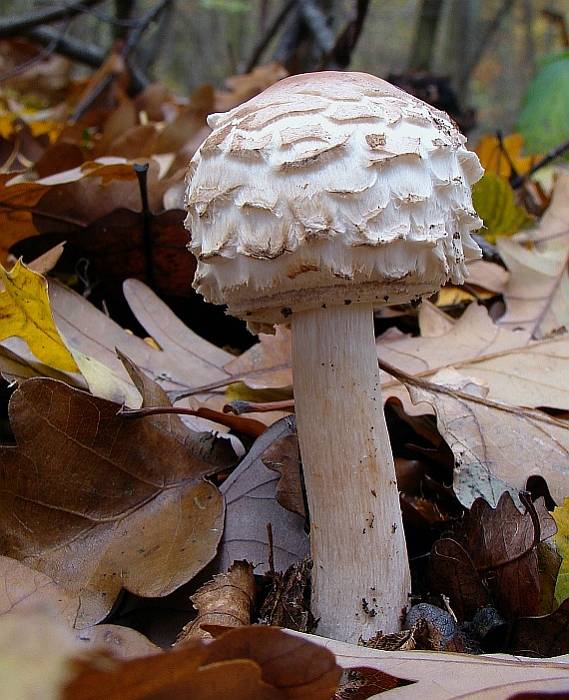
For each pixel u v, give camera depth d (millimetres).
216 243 152
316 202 144
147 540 173
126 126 478
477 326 254
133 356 242
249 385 234
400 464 219
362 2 472
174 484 184
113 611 167
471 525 176
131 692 90
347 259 148
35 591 136
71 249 277
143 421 184
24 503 166
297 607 170
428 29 745
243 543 181
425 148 153
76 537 170
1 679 76
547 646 155
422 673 120
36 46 699
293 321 175
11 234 274
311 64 604
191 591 170
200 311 292
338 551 170
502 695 114
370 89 157
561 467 204
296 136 146
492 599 168
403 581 174
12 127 521
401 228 148
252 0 1192
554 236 309
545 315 285
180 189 293
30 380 167
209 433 197
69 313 242
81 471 173
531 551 158
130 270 280
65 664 78
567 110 502
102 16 586
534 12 1396
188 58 1394
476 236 352
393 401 224
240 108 161
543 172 528
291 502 184
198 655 90
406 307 295
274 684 103
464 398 219
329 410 171
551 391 235
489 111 1759
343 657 125
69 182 257
